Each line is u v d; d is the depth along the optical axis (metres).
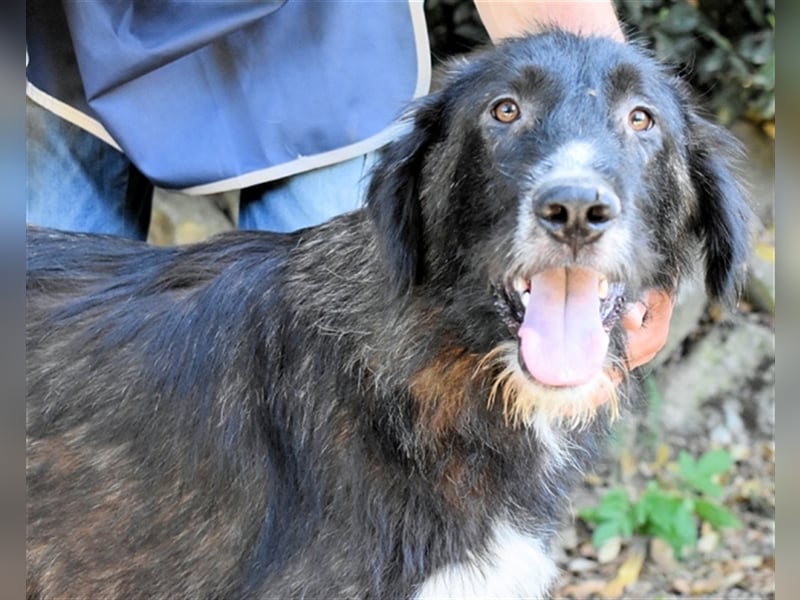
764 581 1.12
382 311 0.65
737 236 0.70
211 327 0.68
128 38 0.73
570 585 1.12
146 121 0.79
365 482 0.64
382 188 0.66
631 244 0.61
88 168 0.88
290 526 0.65
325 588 0.63
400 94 0.83
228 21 0.74
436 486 0.65
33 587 0.71
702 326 1.34
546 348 0.60
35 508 0.70
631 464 1.25
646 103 0.64
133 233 0.93
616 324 0.65
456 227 0.64
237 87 0.82
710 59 1.30
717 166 0.70
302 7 0.81
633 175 0.62
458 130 0.65
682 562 1.16
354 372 0.65
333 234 0.68
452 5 1.28
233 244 0.73
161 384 0.68
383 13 0.81
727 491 1.25
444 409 0.65
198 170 0.81
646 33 1.30
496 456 0.66
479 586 0.66
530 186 0.59
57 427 0.69
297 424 0.65
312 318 0.66
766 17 1.30
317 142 0.84
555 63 0.63
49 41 0.78
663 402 1.31
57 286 0.74
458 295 0.64
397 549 0.64
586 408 0.63
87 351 0.70
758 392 1.32
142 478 0.68
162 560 0.68
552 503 0.70
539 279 0.62
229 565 0.67
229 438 0.67
